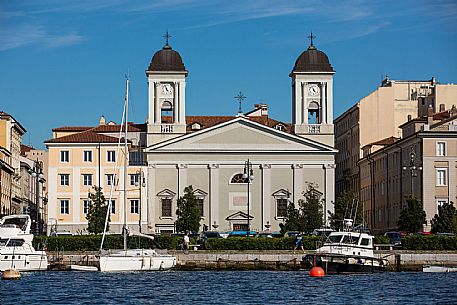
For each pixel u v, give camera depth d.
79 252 170.38
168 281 141.75
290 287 132.12
